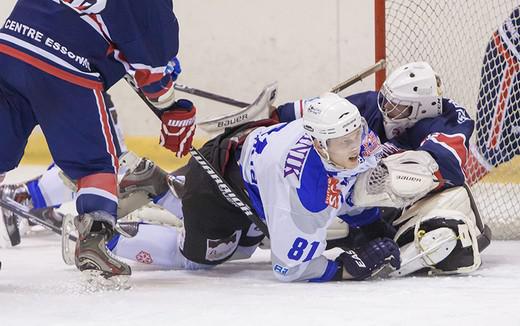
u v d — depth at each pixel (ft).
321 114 29.14
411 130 36.94
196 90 47.19
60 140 30.45
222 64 73.97
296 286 30.81
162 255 35.55
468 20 54.85
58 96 30.14
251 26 72.95
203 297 28.53
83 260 30.17
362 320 24.23
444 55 55.52
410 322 23.88
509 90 48.19
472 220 35.17
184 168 38.14
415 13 55.88
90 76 30.50
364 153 30.19
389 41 53.62
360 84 70.03
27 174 70.08
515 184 51.96
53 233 47.50
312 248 30.50
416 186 31.48
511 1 53.78
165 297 28.58
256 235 35.55
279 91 72.79
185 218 34.27
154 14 30.63
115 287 30.17
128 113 75.20
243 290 29.99
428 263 32.58
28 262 38.60
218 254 34.78
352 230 35.29
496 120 48.57
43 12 30.17
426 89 35.42
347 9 70.33
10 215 42.55
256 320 24.53
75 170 30.81
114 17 29.96
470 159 48.75
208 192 33.55
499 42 48.29
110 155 30.96
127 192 36.50
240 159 32.68
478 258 32.81
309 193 29.86
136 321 24.71
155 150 74.64
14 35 30.17
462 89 55.16
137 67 31.19
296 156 30.14
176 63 33.19
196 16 74.13
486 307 25.91
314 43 71.46
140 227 35.58
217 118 34.63
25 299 28.40
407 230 33.60
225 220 33.91
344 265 31.65
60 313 26.04
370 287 30.40
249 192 32.37
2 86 30.42
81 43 30.27
